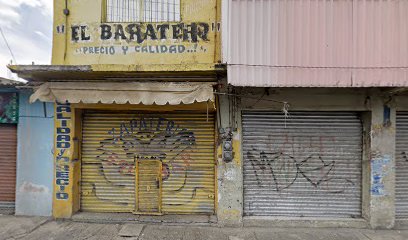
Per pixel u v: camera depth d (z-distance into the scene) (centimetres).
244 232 502
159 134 563
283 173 548
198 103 529
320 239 477
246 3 445
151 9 550
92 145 571
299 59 443
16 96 562
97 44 539
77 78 524
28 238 470
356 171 545
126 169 568
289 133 548
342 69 442
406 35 438
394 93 508
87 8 543
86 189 573
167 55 534
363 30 441
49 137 555
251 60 446
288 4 443
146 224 531
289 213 548
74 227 515
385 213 517
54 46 543
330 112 544
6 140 575
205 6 535
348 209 545
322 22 442
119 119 567
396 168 535
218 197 531
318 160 546
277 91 526
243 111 545
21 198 561
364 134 537
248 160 550
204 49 532
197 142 559
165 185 564
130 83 488
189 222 530
